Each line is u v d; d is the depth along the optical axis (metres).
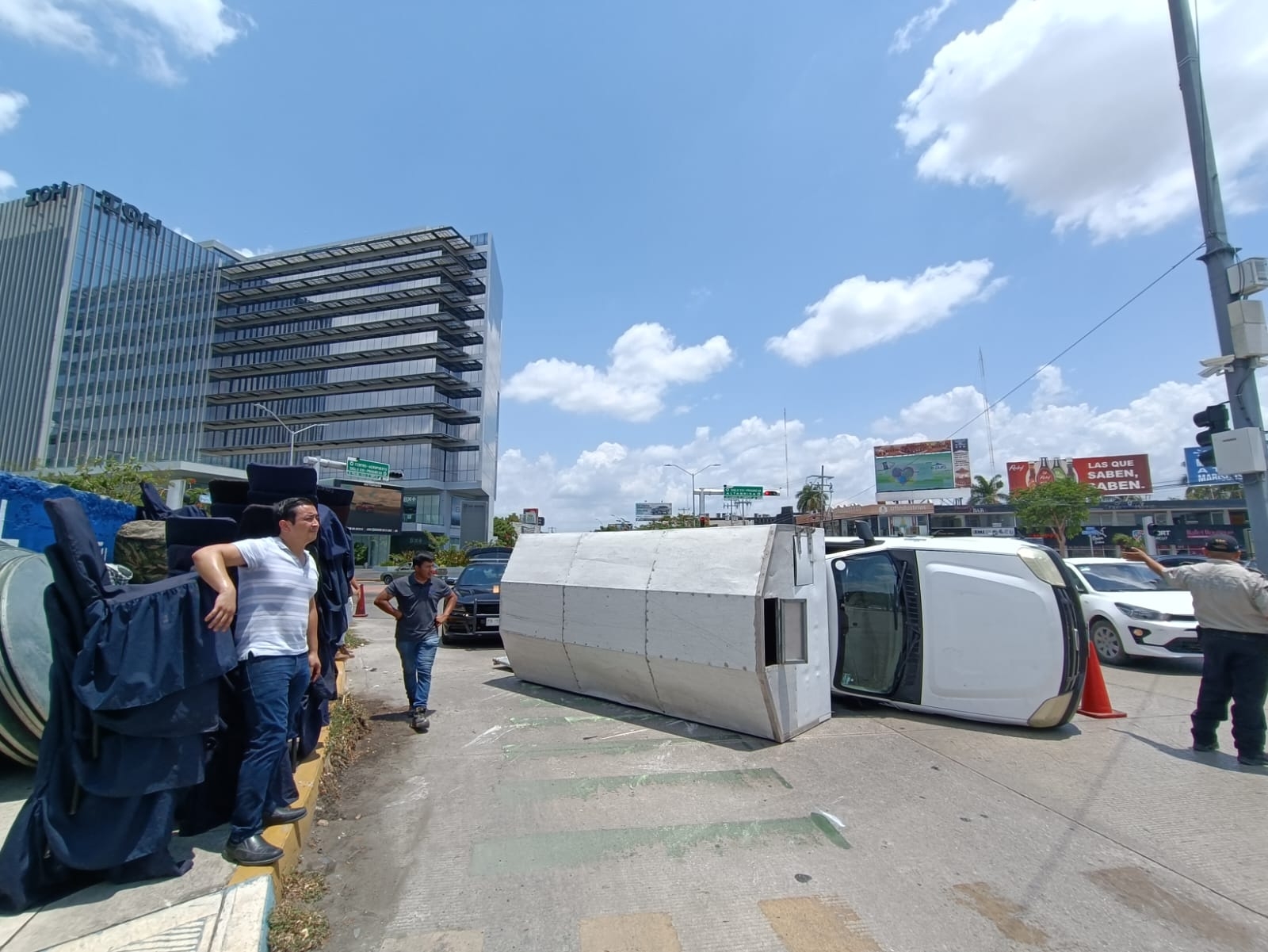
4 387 89.81
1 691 3.64
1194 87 9.31
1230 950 2.90
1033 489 46.84
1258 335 8.76
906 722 6.44
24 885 2.80
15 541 7.36
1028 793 4.66
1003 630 6.15
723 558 6.09
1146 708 6.98
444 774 5.14
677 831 4.09
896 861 3.69
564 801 4.59
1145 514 56.59
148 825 2.99
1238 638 5.26
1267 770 5.10
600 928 3.07
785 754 5.50
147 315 89.75
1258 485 8.87
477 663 10.12
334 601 4.75
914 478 60.81
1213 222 9.24
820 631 6.49
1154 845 3.88
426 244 84.31
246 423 83.62
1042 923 3.10
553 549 8.00
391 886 3.48
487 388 83.62
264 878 3.07
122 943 2.59
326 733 5.49
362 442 79.88
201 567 3.12
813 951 2.89
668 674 6.35
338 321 85.19
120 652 2.86
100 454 86.75
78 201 88.31
